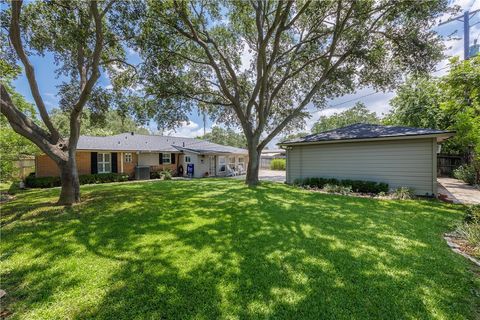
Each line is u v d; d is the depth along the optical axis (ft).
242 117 36.01
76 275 9.34
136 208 20.45
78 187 23.43
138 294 8.07
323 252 11.25
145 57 27.78
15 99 42.47
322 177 35.22
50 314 7.16
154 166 58.65
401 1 27.17
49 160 43.11
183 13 27.91
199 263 10.19
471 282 8.64
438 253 11.12
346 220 16.65
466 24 36.78
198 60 36.40
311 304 7.49
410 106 50.44
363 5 29.07
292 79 40.42
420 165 27.32
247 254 11.05
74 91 28.37
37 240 13.10
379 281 8.73
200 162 62.59
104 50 25.94
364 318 6.89
